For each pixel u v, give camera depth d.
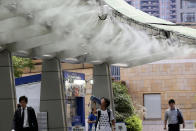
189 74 37.69
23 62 35.81
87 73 34.28
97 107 23.75
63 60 22.89
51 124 21.39
